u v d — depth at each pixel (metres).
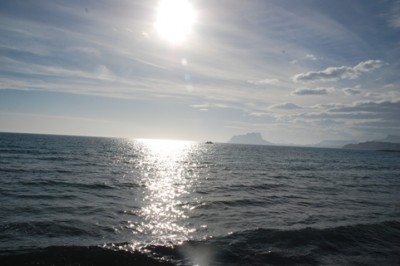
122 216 14.68
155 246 10.34
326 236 12.38
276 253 10.43
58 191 19.69
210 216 15.48
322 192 24.81
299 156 95.00
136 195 20.38
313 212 17.12
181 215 15.51
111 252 9.60
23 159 38.84
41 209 14.88
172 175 33.25
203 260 9.58
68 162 39.00
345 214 16.88
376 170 53.50
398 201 22.25
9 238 10.55
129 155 64.94
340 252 10.98
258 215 15.95
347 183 31.88
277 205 18.73
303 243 11.52
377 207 19.53
